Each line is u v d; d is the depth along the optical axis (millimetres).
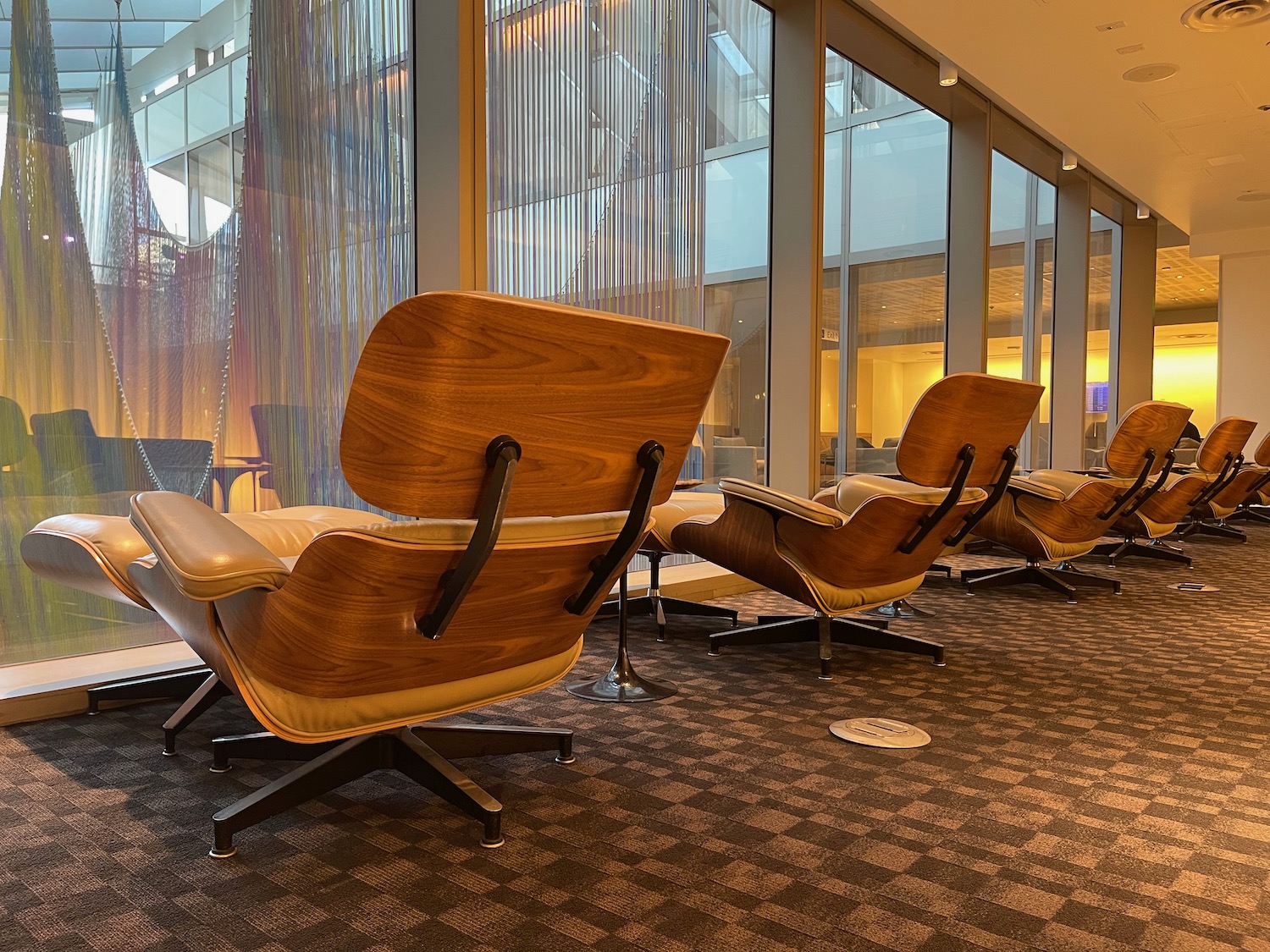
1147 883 1472
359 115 3133
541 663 1810
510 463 1342
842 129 5703
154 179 2697
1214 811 1778
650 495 1548
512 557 1481
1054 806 1799
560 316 1324
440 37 3166
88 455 2582
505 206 3562
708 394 1605
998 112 6652
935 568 5312
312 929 1294
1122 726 2346
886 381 6156
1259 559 6168
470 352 1271
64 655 2594
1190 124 6492
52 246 2516
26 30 2492
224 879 1443
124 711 2365
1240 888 1455
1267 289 10242
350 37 3113
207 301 2797
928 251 6473
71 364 2551
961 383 2688
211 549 1373
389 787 1855
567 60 3828
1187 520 7941
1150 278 9508
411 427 1285
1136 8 4797
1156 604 4297
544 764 2014
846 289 5770
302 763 1909
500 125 3537
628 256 4152
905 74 5762
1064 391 8406
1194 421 19484
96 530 1907
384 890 1412
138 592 1846
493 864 1508
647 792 1847
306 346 3010
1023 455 8047
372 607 1406
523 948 1251
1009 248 7586
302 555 1356
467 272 3154
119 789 1819
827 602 2814
